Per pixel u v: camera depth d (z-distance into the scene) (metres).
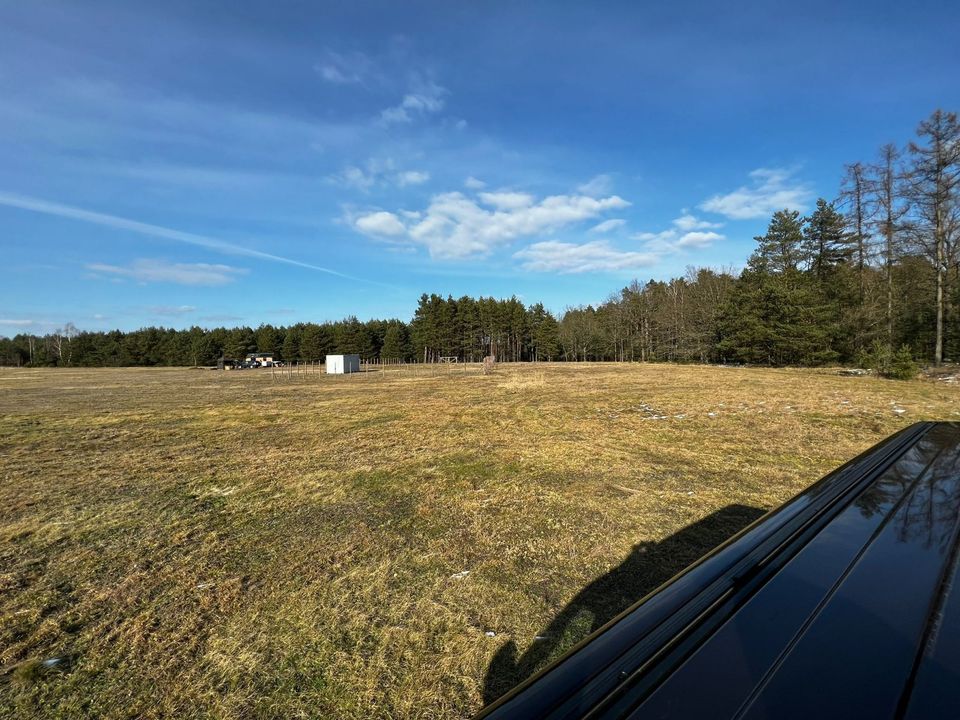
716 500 4.36
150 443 7.99
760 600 0.89
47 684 2.10
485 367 32.53
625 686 0.70
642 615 0.90
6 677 2.15
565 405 11.94
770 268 34.06
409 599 2.75
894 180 22.67
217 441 8.09
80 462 6.59
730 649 0.76
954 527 1.14
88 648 2.36
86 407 13.72
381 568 3.16
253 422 10.31
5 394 19.14
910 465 1.64
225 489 5.16
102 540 3.77
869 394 12.43
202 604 2.75
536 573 3.03
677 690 0.67
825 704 0.60
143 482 5.51
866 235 24.89
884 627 0.77
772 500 4.35
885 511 1.25
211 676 2.13
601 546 3.40
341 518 4.16
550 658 2.18
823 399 11.38
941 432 2.17
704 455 6.09
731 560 1.06
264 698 1.98
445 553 3.36
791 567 1.00
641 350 52.69
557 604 2.66
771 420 8.51
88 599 2.84
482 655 2.22
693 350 42.12
